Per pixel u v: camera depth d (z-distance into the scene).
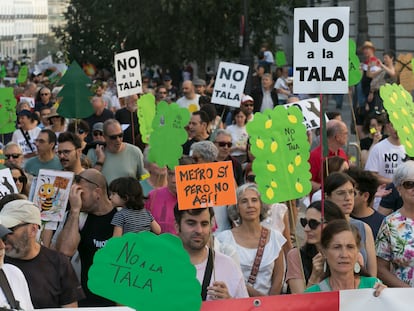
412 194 10.43
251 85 37.22
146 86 41.28
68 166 14.80
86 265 11.41
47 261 9.41
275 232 11.20
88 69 62.00
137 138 22.14
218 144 15.97
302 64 10.98
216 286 9.20
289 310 8.22
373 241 10.52
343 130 15.48
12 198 10.26
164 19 47.84
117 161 17.19
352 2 53.12
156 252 7.70
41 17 181.12
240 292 9.58
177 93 46.12
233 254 10.62
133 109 22.64
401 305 8.24
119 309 7.25
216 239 10.70
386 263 10.67
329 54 10.92
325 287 8.76
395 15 47.94
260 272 11.05
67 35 67.25
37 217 9.34
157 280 7.68
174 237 7.73
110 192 11.84
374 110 24.33
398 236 10.50
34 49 173.12
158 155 14.52
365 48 30.88
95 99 24.62
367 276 8.95
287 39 65.50
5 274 8.70
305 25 10.93
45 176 11.75
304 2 50.19
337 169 13.68
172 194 13.02
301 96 33.50
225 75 21.41
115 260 7.70
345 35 10.87
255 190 11.14
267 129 10.41
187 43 47.66
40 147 16.50
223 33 48.28
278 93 35.69
